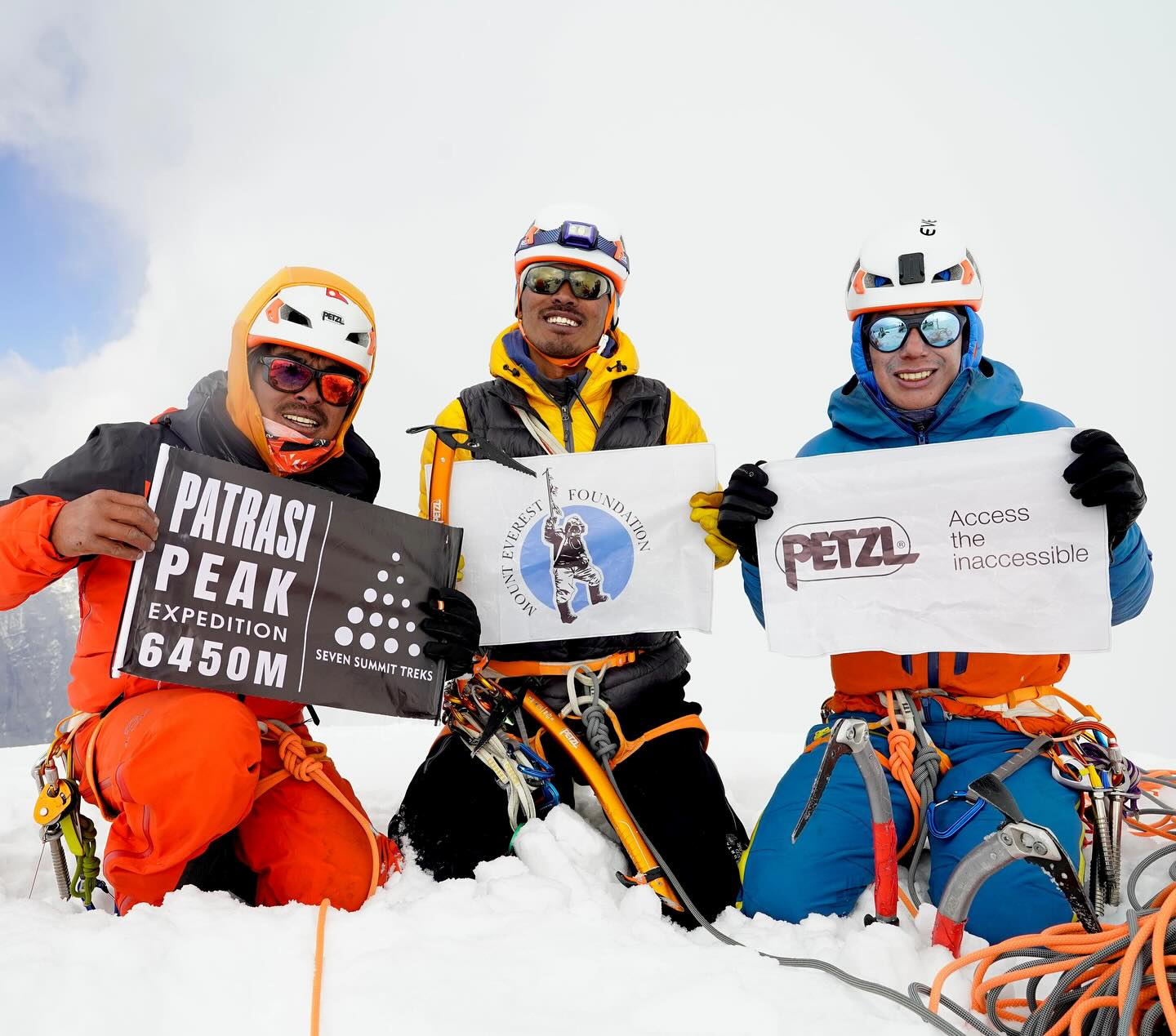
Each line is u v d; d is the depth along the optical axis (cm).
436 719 233
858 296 243
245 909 193
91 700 217
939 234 239
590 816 280
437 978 168
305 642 220
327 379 232
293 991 165
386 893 222
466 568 260
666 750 256
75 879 218
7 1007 155
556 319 268
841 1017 163
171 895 197
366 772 372
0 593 204
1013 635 224
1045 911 198
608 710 254
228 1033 156
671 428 282
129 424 231
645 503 261
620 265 273
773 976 175
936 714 238
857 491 233
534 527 261
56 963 166
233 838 231
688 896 224
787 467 236
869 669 245
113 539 201
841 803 227
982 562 227
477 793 250
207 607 211
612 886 235
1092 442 217
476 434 265
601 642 265
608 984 170
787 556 235
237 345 234
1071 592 222
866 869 225
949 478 229
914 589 229
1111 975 160
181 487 211
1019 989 185
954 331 236
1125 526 217
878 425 255
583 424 275
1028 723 236
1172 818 250
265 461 241
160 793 193
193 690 214
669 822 238
